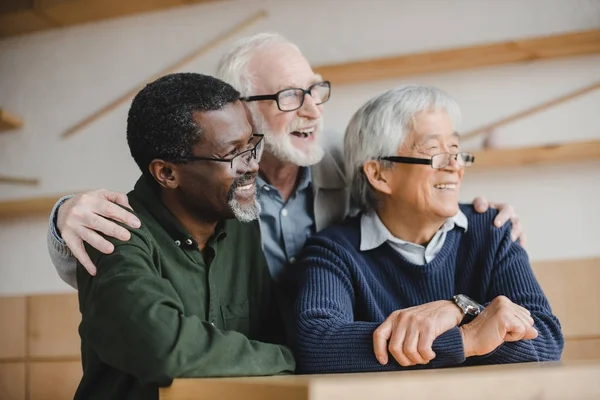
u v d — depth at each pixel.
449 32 2.41
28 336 2.61
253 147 1.34
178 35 2.66
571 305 2.26
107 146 2.70
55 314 2.60
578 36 2.22
